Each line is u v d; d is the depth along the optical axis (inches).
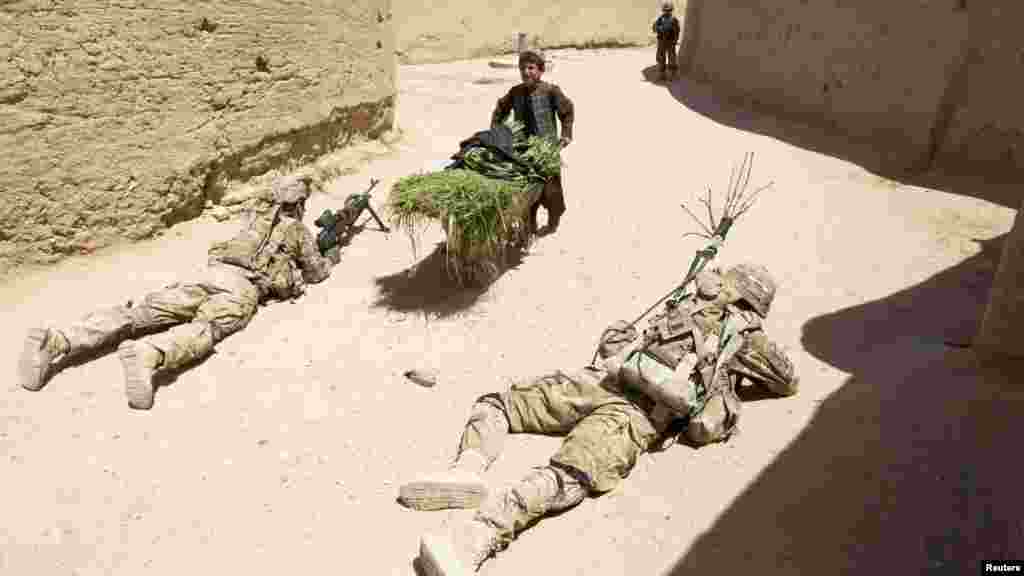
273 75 310.3
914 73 402.9
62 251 243.9
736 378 191.9
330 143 356.5
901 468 159.9
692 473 168.4
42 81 229.1
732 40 573.3
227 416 184.2
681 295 186.7
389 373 205.5
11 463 163.6
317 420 184.9
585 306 243.8
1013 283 188.9
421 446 177.5
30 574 138.7
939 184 377.7
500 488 162.2
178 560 143.7
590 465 157.0
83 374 194.2
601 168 378.9
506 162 244.8
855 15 442.6
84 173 245.0
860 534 146.2
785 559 142.7
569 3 820.6
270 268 234.7
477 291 250.7
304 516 155.6
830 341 224.1
